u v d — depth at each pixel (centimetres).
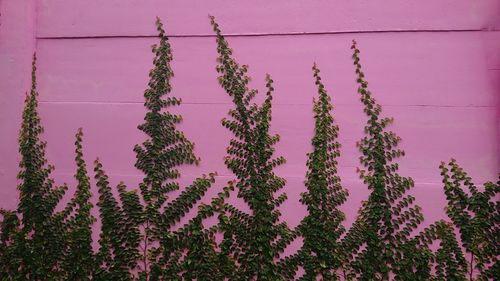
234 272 354
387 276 347
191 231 359
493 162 352
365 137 359
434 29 363
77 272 361
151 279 356
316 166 358
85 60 381
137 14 381
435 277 345
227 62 372
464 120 356
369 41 366
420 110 359
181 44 376
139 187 365
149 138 369
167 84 373
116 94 376
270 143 362
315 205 354
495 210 348
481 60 360
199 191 362
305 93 365
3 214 369
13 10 388
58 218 366
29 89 381
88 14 385
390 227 350
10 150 375
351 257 350
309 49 369
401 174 355
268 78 368
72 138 374
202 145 366
